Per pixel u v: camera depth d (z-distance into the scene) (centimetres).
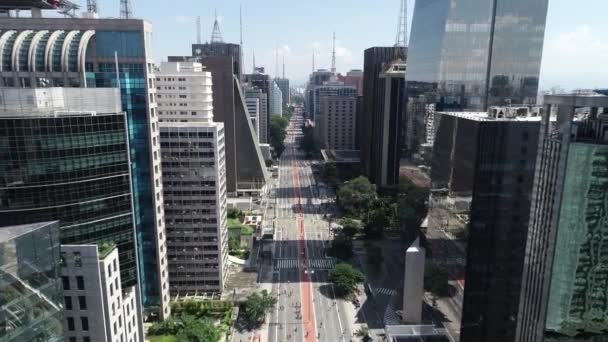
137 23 12900
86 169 10438
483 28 15788
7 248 6156
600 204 7425
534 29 15475
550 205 8019
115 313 10444
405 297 14988
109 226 11081
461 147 11994
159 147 14625
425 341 13812
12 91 10162
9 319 6250
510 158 11038
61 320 7406
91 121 10300
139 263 14500
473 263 11650
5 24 13138
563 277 7938
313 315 16188
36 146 9719
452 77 16900
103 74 13125
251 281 18125
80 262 9625
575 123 7562
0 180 9669
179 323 14600
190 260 16775
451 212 12900
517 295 11850
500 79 15875
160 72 16950
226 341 14312
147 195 14100
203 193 16062
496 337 12162
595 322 7969
